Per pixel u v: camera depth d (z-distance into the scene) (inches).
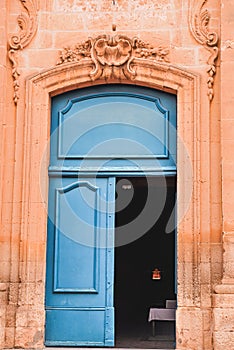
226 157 414.6
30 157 429.1
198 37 435.8
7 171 430.0
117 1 446.3
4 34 439.5
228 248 404.2
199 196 417.4
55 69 437.4
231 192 410.3
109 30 442.9
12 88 438.3
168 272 666.8
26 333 409.1
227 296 391.5
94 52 437.4
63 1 448.1
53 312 426.9
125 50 437.4
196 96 428.1
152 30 441.1
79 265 431.5
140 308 660.7
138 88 446.0
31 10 446.0
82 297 428.5
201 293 407.5
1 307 406.3
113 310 426.3
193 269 410.9
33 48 442.3
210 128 426.3
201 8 439.8
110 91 447.2
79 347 421.4
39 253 421.1
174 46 437.4
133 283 669.3
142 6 444.8
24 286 415.2
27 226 421.7
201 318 401.1
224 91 421.7
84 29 443.8
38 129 433.4
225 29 427.8
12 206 425.4
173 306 454.6
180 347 401.1
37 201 425.7
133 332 537.0
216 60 432.5
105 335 423.8
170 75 434.0
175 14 442.3
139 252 677.9
